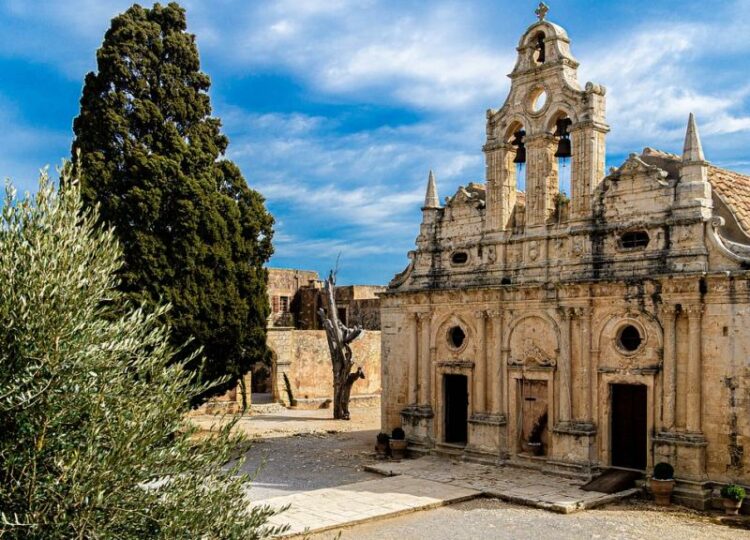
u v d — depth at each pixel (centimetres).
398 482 2848
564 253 3045
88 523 1123
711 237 2612
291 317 7644
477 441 3241
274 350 5644
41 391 1144
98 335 1288
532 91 3206
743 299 2495
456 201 3475
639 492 2666
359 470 3200
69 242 1300
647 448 2700
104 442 1212
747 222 2756
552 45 3122
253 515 1374
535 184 3158
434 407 3462
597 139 2991
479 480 2867
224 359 3781
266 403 5578
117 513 1167
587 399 2884
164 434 1298
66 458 1141
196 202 3631
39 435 1142
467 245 3394
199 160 3781
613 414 2870
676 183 2745
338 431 4428
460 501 2612
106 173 3509
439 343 3462
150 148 3684
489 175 3334
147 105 3691
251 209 4009
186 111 3872
